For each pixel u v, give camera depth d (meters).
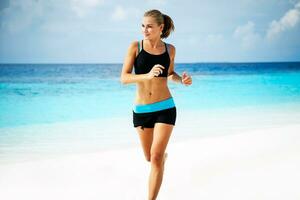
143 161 5.84
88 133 8.07
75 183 4.93
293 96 13.94
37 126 8.81
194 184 4.77
